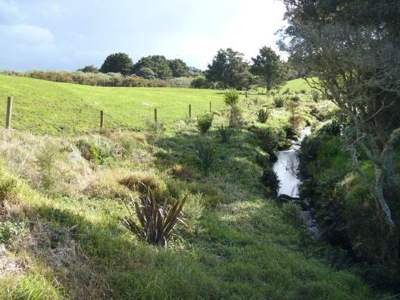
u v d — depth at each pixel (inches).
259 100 2021.4
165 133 977.5
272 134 1194.0
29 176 413.1
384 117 434.3
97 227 301.1
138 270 254.7
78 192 440.5
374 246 409.7
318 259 435.5
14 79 1390.3
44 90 1274.6
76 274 228.2
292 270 366.0
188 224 422.0
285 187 813.2
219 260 352.2
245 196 638.5
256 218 540.1
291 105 1907.0
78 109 1106.1
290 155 1131.3
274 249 413.4
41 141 545.6
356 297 332.5
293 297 307.0
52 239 254.2
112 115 1120.8
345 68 386.6
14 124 812.6
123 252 272.5
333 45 370.6
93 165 571.8
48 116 943.7
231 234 441.1
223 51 3417.8
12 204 269.6
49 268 217.0
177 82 3540.8
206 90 2679.6
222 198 587.2
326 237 504.7
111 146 684.1
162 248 324.5
